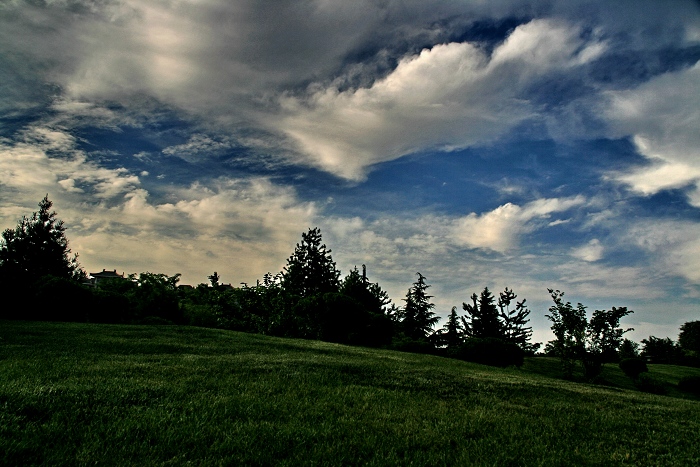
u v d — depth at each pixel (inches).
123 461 170.4
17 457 164.2
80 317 738.8
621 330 723.4
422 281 1855.3
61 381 273.3
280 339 705.6
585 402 383.2
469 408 310.2
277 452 192.1
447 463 202.2
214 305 1010.1
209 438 201.9
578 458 223.8
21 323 602.2
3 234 919.7
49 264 960.3
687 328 2294.5
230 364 385.1
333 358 499.8
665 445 262.5
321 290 1401.3
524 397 373.7
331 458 191.6
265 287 1018.7
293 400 277.9
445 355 913.5
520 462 209.0
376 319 919.7
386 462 192.4
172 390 271.4
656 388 802.8
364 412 269.3
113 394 249.3
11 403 214.8
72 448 178.1
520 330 1533.0
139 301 916.6
